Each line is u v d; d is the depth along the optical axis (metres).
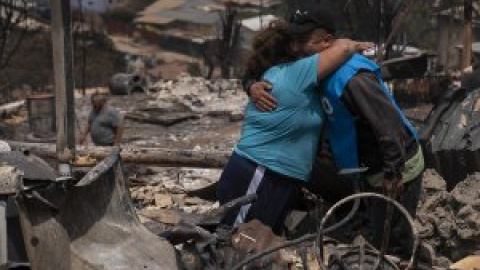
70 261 7.03
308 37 8.23
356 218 9.51
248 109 8.52
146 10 108.56
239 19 88.81
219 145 21.31
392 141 7.78
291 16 8.38
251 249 7.61
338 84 7.95
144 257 7.33
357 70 7.92
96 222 7.39
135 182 12.73
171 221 9.53
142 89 30.95
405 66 15.99
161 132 23.48
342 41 8.09
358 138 8.25
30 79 59.97
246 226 7.90
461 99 10.77
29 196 6.79
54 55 11.16
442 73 26.05
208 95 29.34
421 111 22.14
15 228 7.31
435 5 48.19
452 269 8.21
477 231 8.88
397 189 7.92
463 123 10.23
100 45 84.00
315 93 8.20
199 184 13.19
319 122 8.23
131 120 25.22
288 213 8.70
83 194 7.30
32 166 8.17
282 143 8.26
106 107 18.41
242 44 72.12
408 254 8.71
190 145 21.55
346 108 8.03
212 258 7.57
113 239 7.38
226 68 55.38
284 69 8.25
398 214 8.52
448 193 9.52
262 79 8.38
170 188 12.45
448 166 10.16
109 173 7.64
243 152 8.39
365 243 7.72
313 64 8.03
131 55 82.00
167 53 96.44
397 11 35.84
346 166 8.34
